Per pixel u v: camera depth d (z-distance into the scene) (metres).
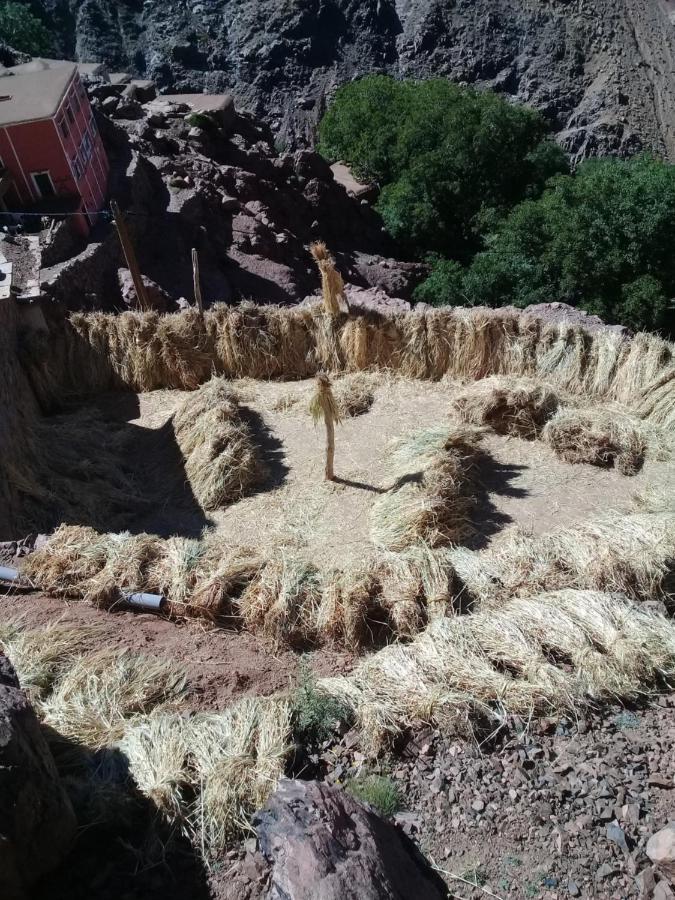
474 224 45.94
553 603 7.95
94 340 15.05
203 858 5.38
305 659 8.07
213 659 7.84
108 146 29.64
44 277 19.59
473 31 87.69
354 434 13.05
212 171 33.50
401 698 6.78
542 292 35.88
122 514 11.57
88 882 5.21
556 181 39.28
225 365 15.36
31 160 22.59
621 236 34.72
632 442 11.88
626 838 5.54
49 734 6.30
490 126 44.72
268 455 12.68
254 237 30.89
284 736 6.34
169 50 87.06
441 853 5.58
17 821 4.62
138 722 6.63
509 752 6.33
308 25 86.62
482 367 14.48
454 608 8.59
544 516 10.80
